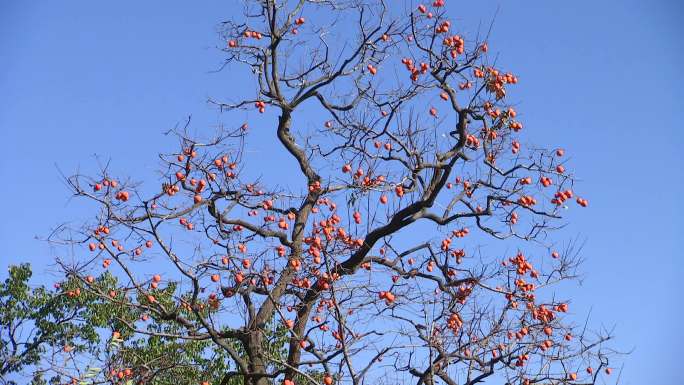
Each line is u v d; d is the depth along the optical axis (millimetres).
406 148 11523
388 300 9711
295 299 10805
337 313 9219
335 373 9633
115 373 10070
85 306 15766
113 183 9805
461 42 11383
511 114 11227
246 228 10984
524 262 11039
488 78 11250
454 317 10414
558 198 11430
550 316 10555
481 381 9930
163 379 12242
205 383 10641
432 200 11250
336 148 12102
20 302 16469
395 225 11219
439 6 11461
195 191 10430
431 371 9727
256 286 10414
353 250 10695
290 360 10289
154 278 9891
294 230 11336
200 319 9742
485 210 11547
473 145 11531
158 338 13859
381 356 9148
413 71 11766
